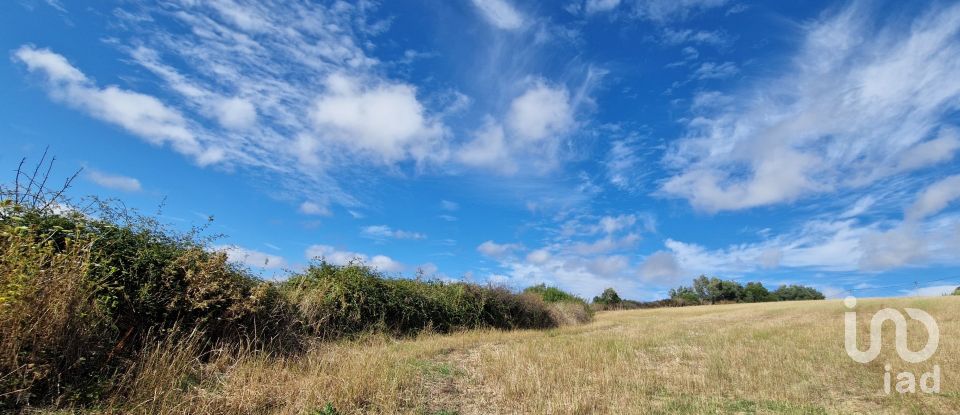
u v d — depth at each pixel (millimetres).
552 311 25000
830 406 7211
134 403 5625
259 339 9320
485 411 6699
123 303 7699
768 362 10352
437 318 16953
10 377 5137
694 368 10016
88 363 6164
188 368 7004
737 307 45031
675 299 80312
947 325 17078
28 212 7117
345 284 13797
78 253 6797
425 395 7176
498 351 11047
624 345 12953
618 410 6746
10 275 5359
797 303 44906
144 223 8758
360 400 6551
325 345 10594
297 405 6055
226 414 5688
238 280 9672
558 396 7164
